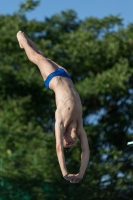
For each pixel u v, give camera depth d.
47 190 56.06
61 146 24.19
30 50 27.31
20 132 58.56
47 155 56.59
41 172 56.12
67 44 65.81
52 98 65.50
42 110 64.12
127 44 66.12
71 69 65.69
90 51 64.50
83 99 65.62
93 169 57.44
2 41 65.44
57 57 65.19
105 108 68.31
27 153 57.34
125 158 65.38
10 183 55.53
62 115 24.64
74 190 56.81
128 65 64.50
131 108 67.19
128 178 61.38
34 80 63.62
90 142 62.53
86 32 66.00
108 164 58.53
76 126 24.88
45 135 58.22
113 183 58.78
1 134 58.50
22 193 55.66
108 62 65.69
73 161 56.66
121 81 61.78
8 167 55.84
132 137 67.44
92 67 66.25
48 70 26.08
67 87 25.36
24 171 55.97
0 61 65.69
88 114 68.56
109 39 66.56
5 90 64.06
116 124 67.88
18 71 64.56
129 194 60.91
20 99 63.72
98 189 57.72
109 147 67.38
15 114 61.56
